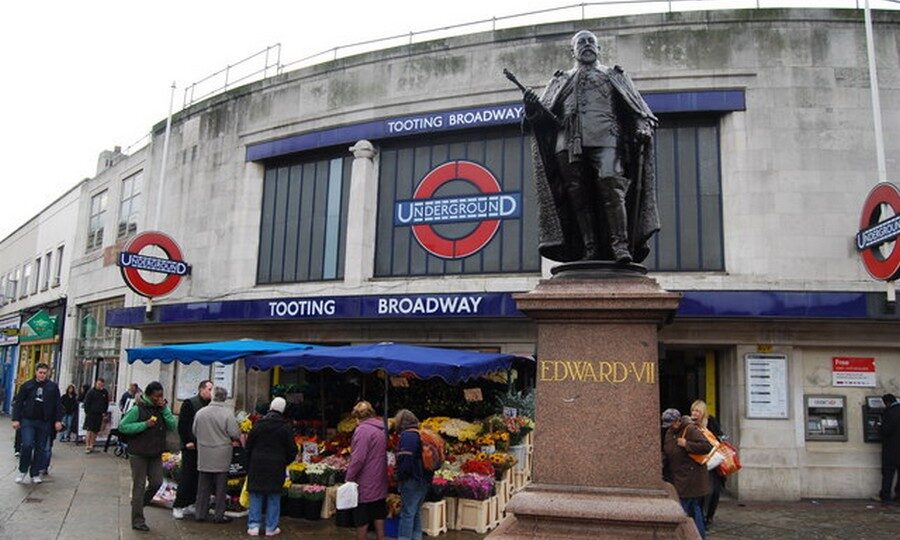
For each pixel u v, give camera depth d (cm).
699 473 738
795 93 1301
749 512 1087
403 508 781
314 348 1093
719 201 1330
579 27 1405
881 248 1205
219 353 1036
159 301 1847
